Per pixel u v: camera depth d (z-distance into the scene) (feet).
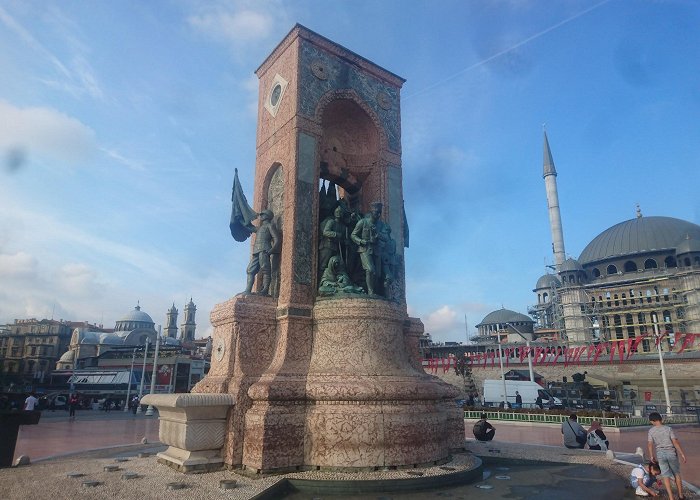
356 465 33.71
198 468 34.35
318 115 48.29
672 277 262.67
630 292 273.95
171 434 36.99
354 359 38.60
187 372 241.96
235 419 35.63
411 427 35.70
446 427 39.40
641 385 192.03
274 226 45.55
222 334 41.11
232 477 32.53
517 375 207.51
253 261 44.80
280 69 51.24
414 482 31.73
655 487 33.71
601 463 41.55
